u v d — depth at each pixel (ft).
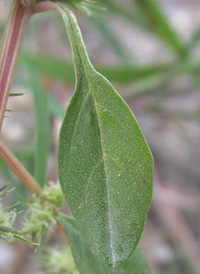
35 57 0.92
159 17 1.03
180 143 1.13
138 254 0.38
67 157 0.35
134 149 0.35
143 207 0.35
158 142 1.13
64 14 0.37
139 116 1.16
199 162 1.10
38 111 0.65
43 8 0.39
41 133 0.64
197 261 0.92
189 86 1.22
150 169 0.35
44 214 0.45
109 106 0.35
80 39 0.36
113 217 0.35
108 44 1.20
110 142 0.35
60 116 0.85
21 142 1.05
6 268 0.86
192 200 1.03
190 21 1.38
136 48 1.35
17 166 0.43
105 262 0.35
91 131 0.35
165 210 0.96
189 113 1.12
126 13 1.07
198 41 1.04
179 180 1.07
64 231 0.42
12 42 0.39
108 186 0.35
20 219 0.77
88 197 0.35
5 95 0.38
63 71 0.93
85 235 0.35
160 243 0.97
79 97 0.36
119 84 1.01
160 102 1.12
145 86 1.01
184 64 1.02
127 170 0.35
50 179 0.94
